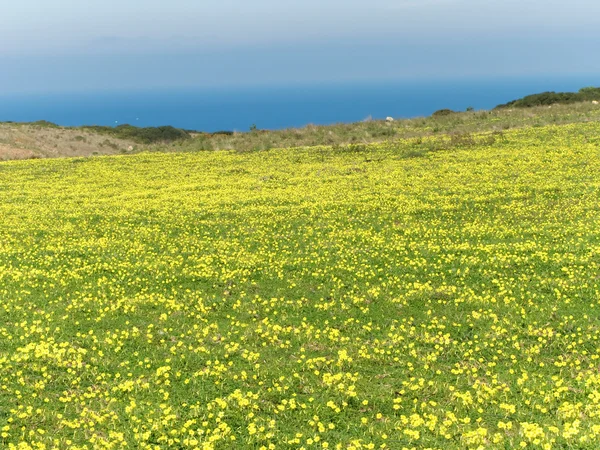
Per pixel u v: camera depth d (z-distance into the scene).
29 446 9.30
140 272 18.94
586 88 63.78
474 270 17.58
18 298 16.56
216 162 41.06
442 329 13.66
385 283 16.94
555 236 20.05
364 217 24.30
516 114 50.31
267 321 14.58
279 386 11.30
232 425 10.14
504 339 12.98
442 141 40.81
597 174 28.23
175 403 10.93
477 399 10.38
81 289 17.55
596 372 11.28
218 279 17.98
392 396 10.86
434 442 9.21
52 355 12.72
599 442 8.59
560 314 14.08
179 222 25.20
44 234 24.22
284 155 41.62
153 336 13.95
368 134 47.31
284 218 24.88
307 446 9.36
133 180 36.31
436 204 25.38
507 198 25.50
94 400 11.07
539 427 9.17
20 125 73.50
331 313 15.08
